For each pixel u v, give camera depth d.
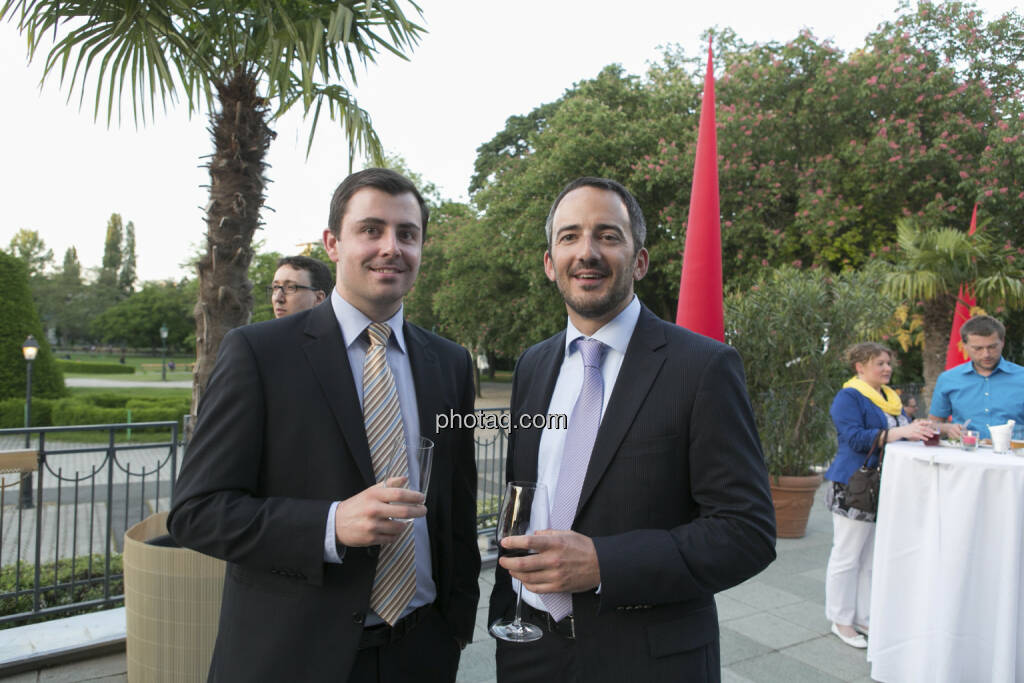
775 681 2.77
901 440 3.13
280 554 1.22
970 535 2.50
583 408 1.44
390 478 1.25
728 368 1.32
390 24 3.52
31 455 3.03
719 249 3.77
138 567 2.23
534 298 13.98
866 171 10.41
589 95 13.97
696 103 12.89
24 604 3.27
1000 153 9.73
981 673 2.51
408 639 1.44
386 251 1.46
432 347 1.71
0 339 13.72
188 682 2.18
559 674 1.35
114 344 69.25
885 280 7.79
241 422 1.33
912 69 10.27
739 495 1.24
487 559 4.03
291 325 1.49
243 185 3.63
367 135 4.38
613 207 1.43
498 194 15.51
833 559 3.27
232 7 3.24
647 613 1.28
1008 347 12.17
